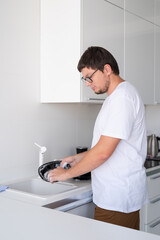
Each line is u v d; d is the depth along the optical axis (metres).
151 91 2.89
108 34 2.31
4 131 2.13
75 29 2.11
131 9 2.56
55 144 2.51
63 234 1.14
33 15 2.29
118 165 1.69
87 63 1.68
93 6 2.17
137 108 1.66
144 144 1.79
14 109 2.19
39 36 2.34
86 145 2.83
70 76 2.16
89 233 1.15
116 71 1.72
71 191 1.88
